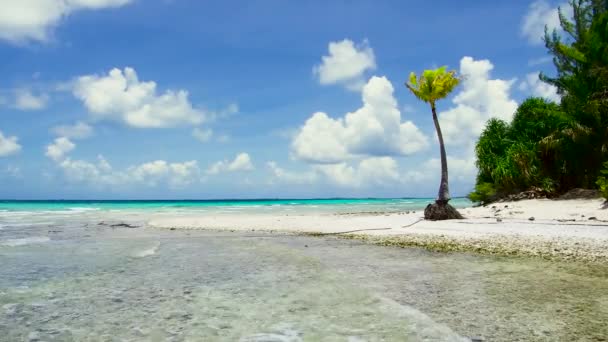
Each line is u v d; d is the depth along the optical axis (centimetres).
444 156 2244
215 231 1889
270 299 682
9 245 1408
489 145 3206
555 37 3088
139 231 1919
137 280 837
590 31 2745
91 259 1099
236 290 746
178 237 1645
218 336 517
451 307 618
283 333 524
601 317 558
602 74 2525
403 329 529
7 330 544
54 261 1070
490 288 722
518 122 3198
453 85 2298
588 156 2641
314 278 834
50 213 3872
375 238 1496
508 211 2272
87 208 5469
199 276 870
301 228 1934
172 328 548
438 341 485
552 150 2742
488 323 544
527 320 552
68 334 529
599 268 866
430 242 1330
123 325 562
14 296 715
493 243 1245
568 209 2108
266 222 2291
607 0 2883
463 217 2147
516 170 2869
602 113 2514
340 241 1448
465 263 963
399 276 833
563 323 538
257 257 1110
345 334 516
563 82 2959
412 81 2405
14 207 5909
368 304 644
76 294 729
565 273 829
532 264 930
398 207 5747
